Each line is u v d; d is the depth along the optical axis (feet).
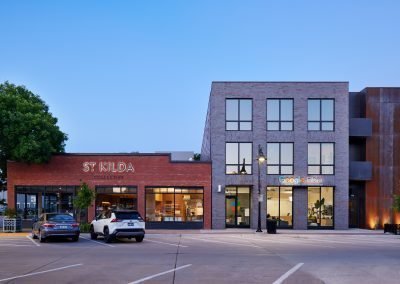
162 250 66.74
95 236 87.30
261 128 115.44
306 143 115.34
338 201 114.83
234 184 114.52
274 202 115.44
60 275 43.98
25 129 107.55
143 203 114.32
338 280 41.68
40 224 81.30
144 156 115.44
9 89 117.50
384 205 118.11
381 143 119.14
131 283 39.75
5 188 128.57
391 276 44.01
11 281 40.70
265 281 40.98
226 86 116.06
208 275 44.06
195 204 114.83
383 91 119.85
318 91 116.26
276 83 116.37
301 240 85.81
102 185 114.83
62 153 115.14
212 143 115.34
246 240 84.84
